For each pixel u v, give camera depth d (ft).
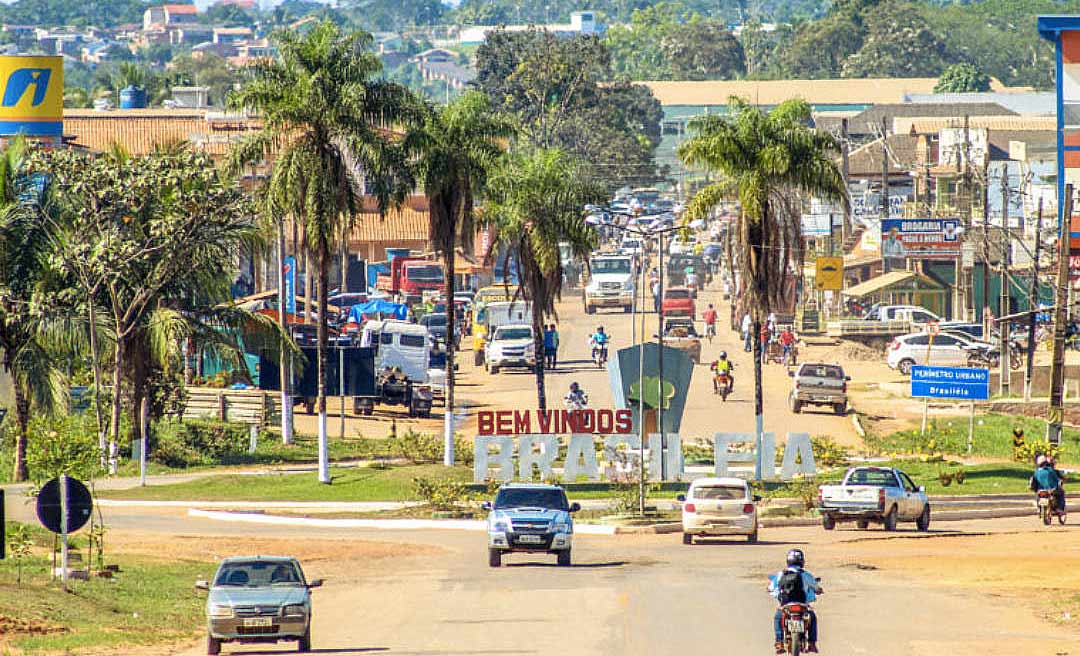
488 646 273.33
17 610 312.09
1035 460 617.21
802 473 593.01
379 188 630.33
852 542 449.06
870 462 635.25
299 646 277.23
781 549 433.07
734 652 261.24
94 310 638.53
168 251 645.92
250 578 282.97
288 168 610.65
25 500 551.18
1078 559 395.34
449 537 487.61
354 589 369.50
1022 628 289.53
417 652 269.85
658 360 598.75
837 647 265.75
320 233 613.11
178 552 441.68
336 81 609.42
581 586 357.00
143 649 286.05
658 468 593.01
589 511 534.78
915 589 345.51
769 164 610.24
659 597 334.24
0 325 631.15
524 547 395.96
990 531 475.31
